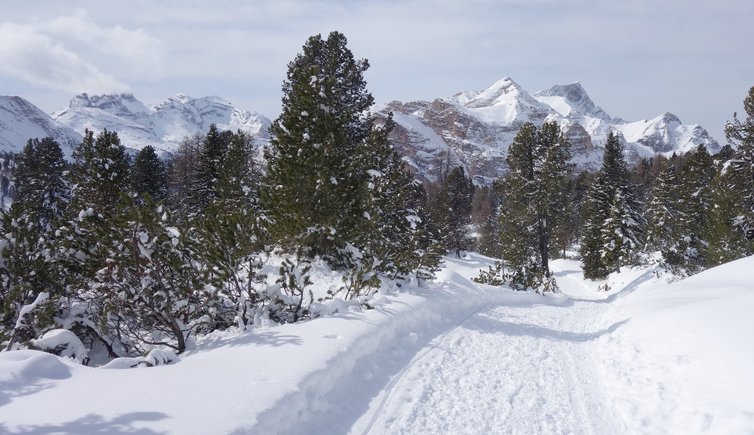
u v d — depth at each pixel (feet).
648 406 22.79
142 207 27.09
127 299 26.22
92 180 71.67
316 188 48.08
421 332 34.06
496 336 36.88
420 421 19.83
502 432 19.42
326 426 18.10
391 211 63.98
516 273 79.61
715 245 86.79
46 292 26.12
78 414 14.76
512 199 111.04
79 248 28.84
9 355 19.43
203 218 32.76
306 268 32.91
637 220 137.28
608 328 43.01
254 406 15.92
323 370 20.42
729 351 25.67
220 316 30.76
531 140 109.60
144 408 15.34
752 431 17.70
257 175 92.12
